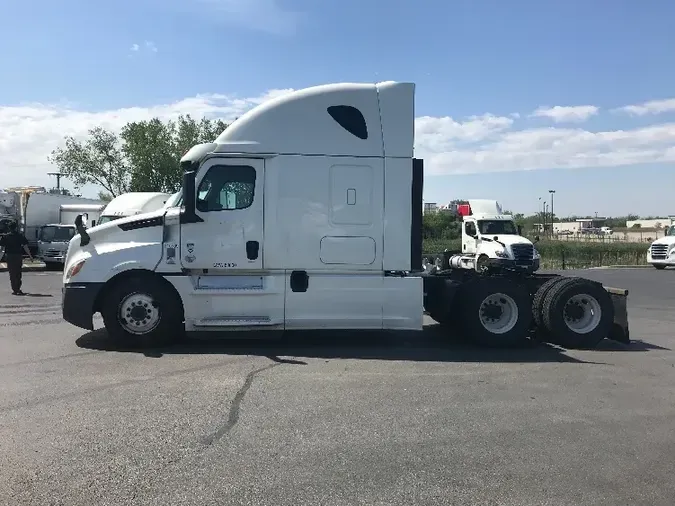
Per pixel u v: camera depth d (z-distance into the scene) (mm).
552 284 9336
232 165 8539
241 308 8586
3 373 7055
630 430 5367
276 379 6879
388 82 8781
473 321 9055
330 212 8594
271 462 4535
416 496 4039
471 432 5246
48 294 16719
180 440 4938
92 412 5613
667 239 32812
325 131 8609
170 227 8555
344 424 5387
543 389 6664
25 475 4246
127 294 8500
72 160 53844
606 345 9477
